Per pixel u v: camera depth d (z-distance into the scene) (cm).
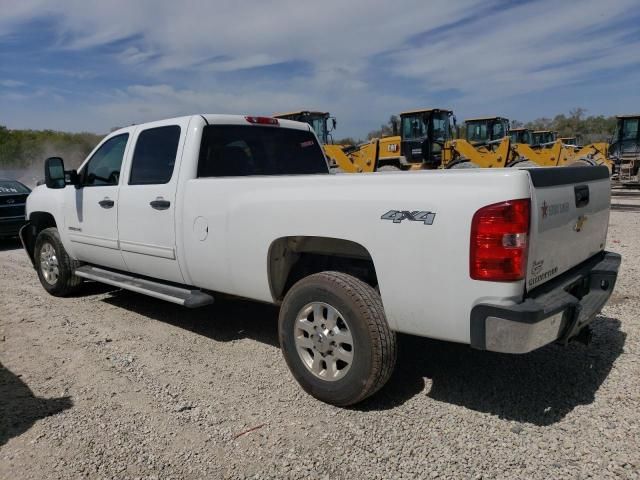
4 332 555
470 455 318
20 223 1141
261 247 415
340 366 382
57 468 317
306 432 348
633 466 302
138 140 543
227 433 350
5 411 384
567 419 354
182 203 474
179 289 506
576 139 3531
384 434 343
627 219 1237
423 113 1931
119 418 372
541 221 323
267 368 450
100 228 582
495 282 306
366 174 362
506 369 434
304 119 2094
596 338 489
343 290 361
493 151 2162
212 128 503
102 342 520
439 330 332
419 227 328
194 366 458
